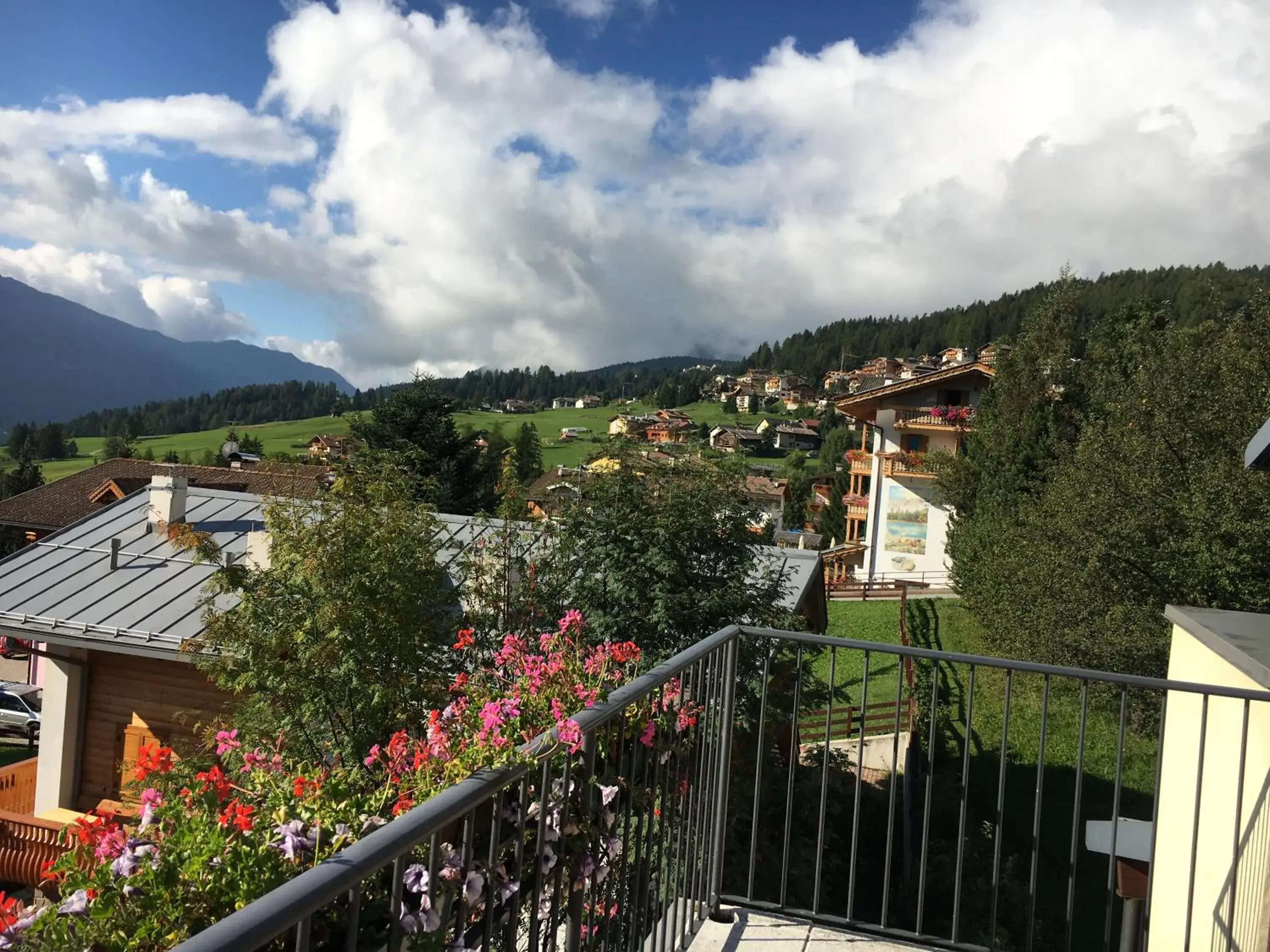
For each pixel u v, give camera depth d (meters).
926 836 3.41
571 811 2.23
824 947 3.34
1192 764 4.75
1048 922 9.60
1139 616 15.25
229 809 1.91
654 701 2.82
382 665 8.77
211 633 9.00
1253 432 14.48
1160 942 5.10
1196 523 14.09
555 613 9.62
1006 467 26.94
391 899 1.58
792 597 11.58
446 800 1.58
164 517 15.28
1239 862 3.72
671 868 3.06
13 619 12.71
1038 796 3.26
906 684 17.61
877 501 39.22
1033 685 17.42
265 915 1.09
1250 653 3.71
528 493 10.73
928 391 39.34
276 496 9.90
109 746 13.13
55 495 31.59
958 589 28.19
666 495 9.40
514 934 1.93
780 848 8.62
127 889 1.64
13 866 9.95
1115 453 16.38
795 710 3.55
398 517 9.22
